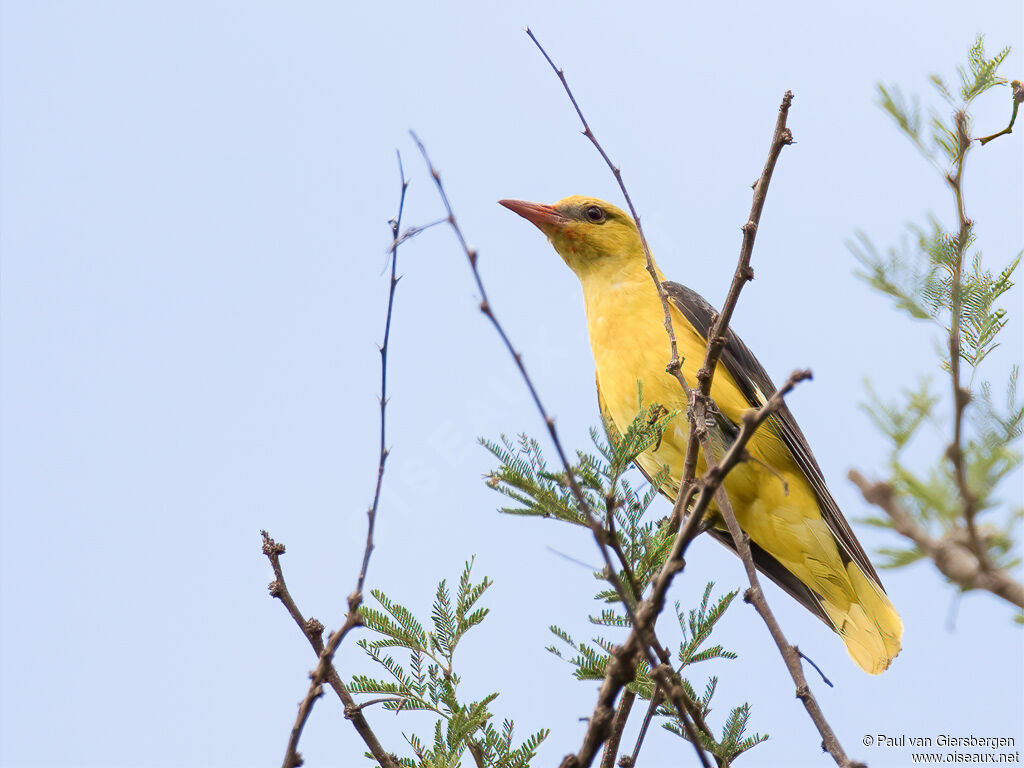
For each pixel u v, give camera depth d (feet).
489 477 23.00
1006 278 16.05
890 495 12.75
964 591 12.25
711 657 27.66
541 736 25.16
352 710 22.85
